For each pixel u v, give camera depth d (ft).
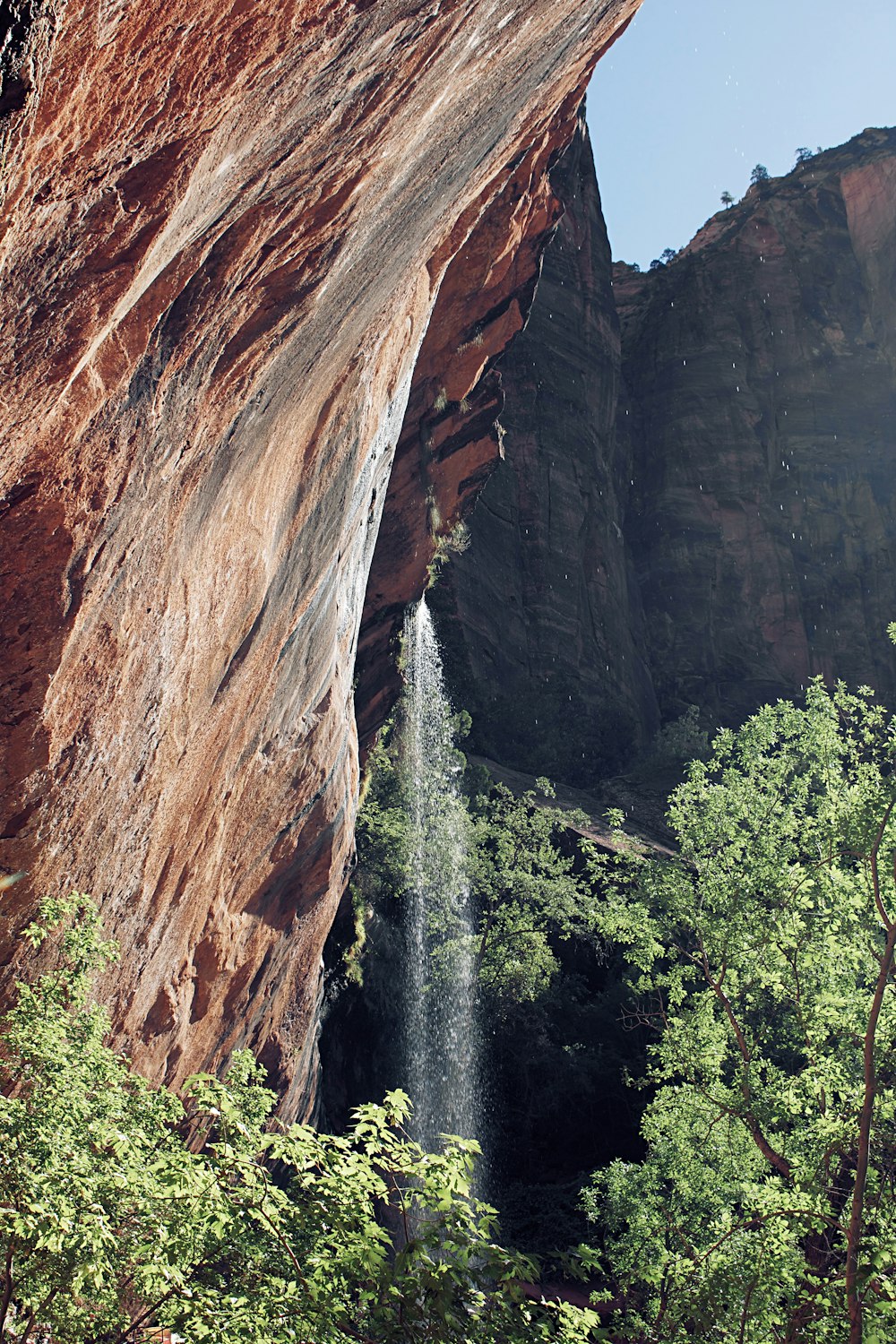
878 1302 27.66
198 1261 14.62
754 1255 33.24
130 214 14.02
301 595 39.99
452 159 31.96
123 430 19.12
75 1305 15.49
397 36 18.34
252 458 28.68
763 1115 40.73
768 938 43.37
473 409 84.43
